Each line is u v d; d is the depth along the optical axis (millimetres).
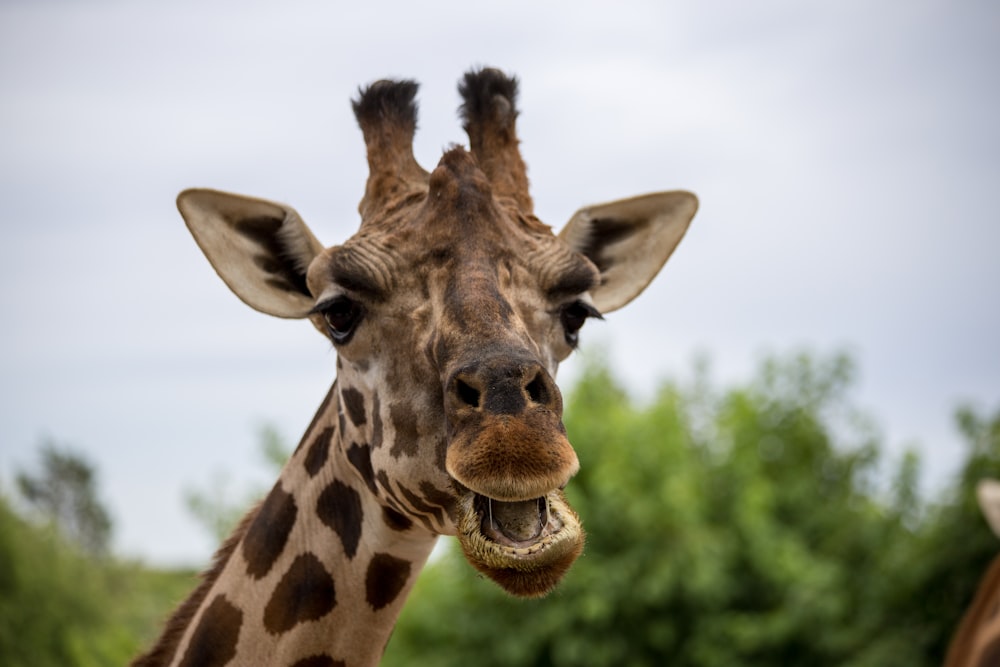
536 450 6395
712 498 28891
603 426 27484
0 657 23250
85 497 58938
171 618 8703
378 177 8297
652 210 9352
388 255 7582
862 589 27984
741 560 27344
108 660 24844
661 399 29094
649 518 26047
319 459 8422
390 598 8266
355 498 8211
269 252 8633
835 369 32750
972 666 12336
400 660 26781
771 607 27172
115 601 29047
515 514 6699
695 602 26234
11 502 25781
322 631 8211
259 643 8219
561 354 7840
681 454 27406
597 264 9359
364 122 8547
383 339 7566
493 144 8453
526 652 25781
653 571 25750
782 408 32625
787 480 30984
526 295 7566
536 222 8094
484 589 26281
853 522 29594
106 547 57812
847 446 32906
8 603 23859
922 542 26047
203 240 8391
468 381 6668
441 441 7273
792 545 27531
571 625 25766
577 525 6652
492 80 8555
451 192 7656
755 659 26641
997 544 25062
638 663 25750
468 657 26156
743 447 30328
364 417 7805
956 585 25516
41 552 25328
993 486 15227
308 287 8180
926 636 25531
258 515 8617
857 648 26203
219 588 8461
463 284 7273
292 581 8266
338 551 8227
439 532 7789
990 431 25891
